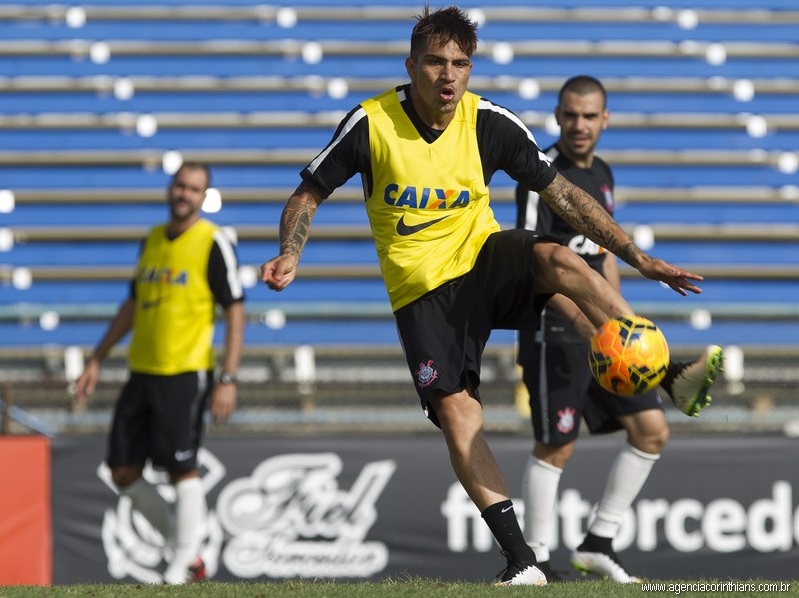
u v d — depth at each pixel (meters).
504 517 14.26
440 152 14.38
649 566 29.05
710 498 29.33
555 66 54.44
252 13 55.44
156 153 49.97
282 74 53.50
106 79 52.56
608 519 20.91
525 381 20.34
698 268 47.44
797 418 33.41
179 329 24.47
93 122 50.88
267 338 42.75
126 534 28.78
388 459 29.27
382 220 14.60
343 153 14.32
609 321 13.45
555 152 20.89
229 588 14.17
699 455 29.44
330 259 46.47
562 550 28.95
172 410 24.33
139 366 24.55
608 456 29.25
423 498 29.14
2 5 54.47
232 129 51.00
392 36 55.47
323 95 53.12
